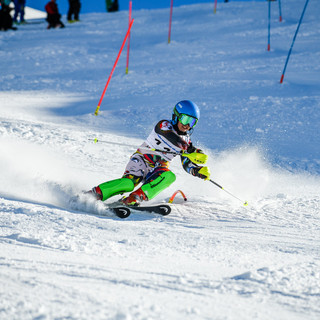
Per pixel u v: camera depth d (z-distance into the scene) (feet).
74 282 19.57
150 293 19.19
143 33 201.57
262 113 91.45
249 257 28.35
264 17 209.46
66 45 185.16
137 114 93.81
